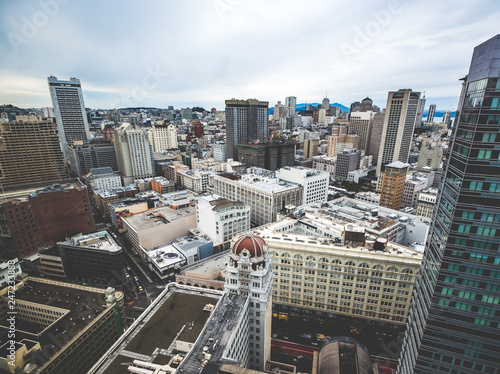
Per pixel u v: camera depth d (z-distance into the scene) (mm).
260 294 100562
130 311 161875
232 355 84438
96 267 180250
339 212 199500
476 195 68312
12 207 194000
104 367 83375
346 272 133875
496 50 60469
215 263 164375
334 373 97938
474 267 71688
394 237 181250
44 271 193500
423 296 85938
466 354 77062
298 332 143750
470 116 68625
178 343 89562
